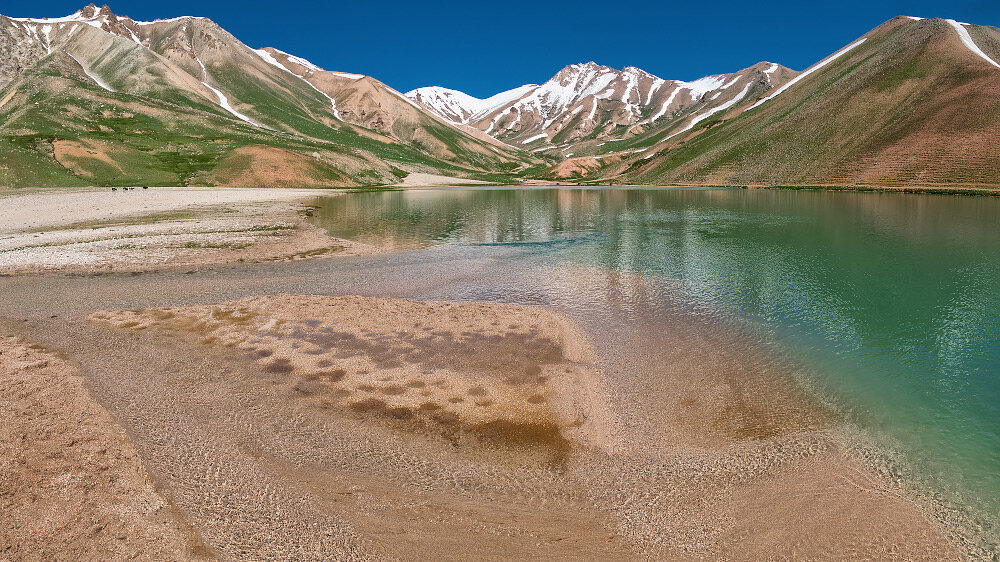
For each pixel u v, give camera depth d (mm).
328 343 17125
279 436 11578
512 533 8781
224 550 8078
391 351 16453
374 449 11203
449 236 42719
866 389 13820
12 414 11586
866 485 9852
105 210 59781
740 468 10438
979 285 24250
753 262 30500
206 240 38094
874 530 8711
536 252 34625
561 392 13680
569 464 10711
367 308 20938
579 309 21312
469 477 10312
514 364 15484
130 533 8227
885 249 33938
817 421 12203
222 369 15062
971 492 9602
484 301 22734
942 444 11164
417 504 9492
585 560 8188
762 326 18969
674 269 28797
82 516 8484
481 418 12445
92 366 15102
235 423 12062
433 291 24500
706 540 8594
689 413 12633
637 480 10164
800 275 26969
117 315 20172
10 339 17281
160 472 9969
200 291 24312
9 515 8312
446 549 8375
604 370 15094
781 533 8703
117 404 12734
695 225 48438
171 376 14531
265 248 35844
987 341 17188
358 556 8156
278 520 8875
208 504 9148
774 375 14727
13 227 45062
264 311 20516
